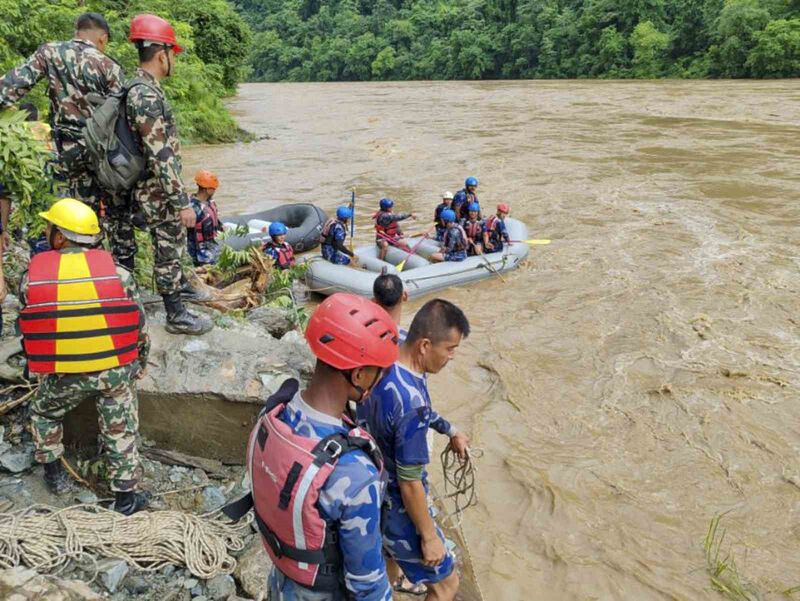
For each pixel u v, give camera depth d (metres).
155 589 2.92
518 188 14.18
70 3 11.05
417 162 17.42
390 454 2.39
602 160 16.83
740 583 4.11
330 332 1.73
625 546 4.41
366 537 1.69
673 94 31.91
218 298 5.22
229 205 13.24
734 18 38.41
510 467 5.19
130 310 2.93
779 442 5.47
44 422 3.08
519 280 9.21
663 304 8.18
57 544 2.96
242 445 3.64
